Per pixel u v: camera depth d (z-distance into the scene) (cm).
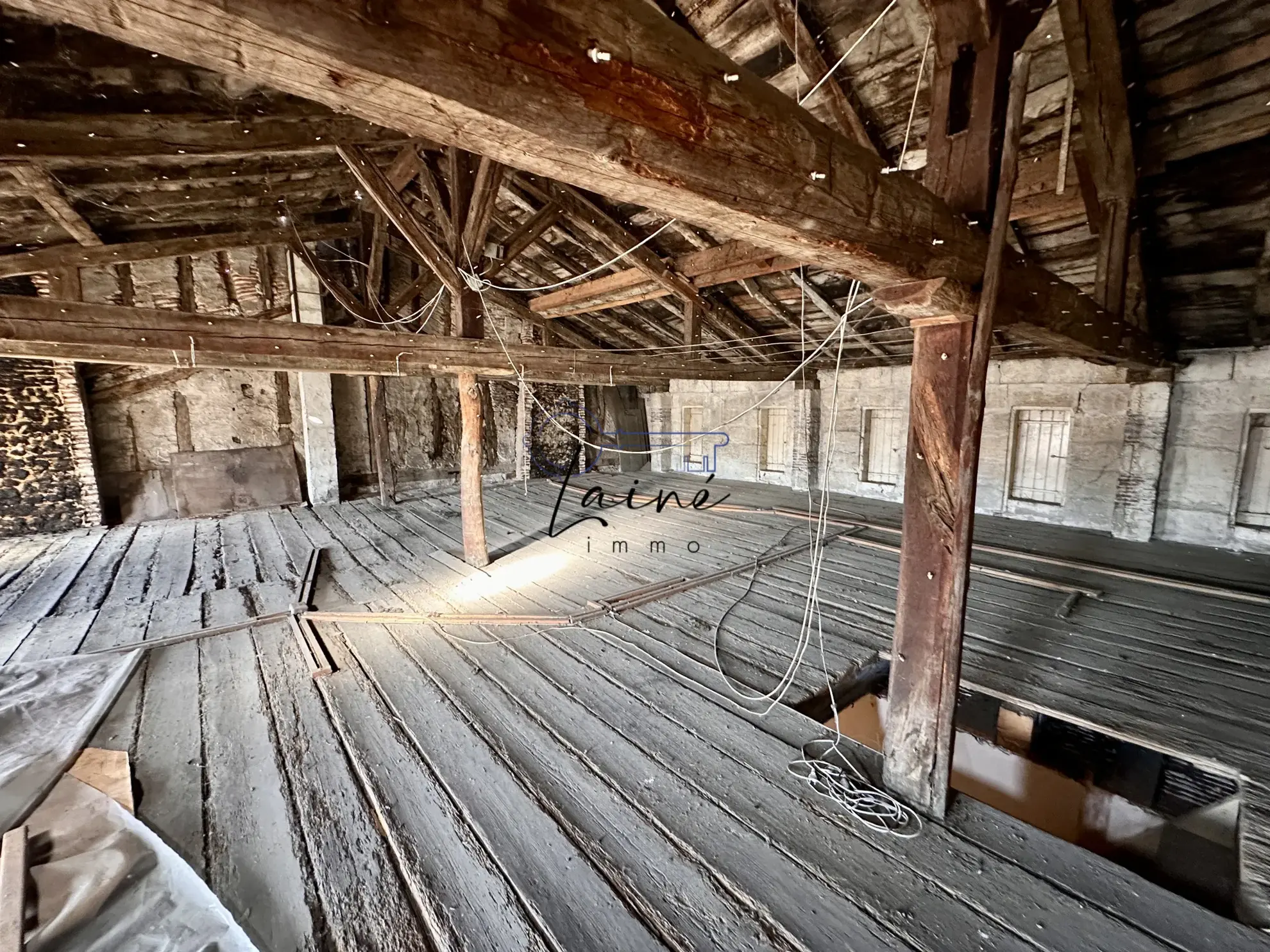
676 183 97
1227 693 265
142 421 648
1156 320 450
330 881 163
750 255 486
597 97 83
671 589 404
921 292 152
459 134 82
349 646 322
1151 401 503
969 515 170
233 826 183
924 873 166
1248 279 372
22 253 407
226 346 340
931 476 178
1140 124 287
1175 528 516
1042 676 282
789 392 812
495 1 71
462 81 70
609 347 952
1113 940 146
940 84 175
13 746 217
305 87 70
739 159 105
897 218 140
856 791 199
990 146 165
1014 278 191
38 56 220
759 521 627
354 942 145
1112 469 540
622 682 279
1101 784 247
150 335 314
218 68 66
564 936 147
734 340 653
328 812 190
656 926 151
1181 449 507
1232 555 471
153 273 624
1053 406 574
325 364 402
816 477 795
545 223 471
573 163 89
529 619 352
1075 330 255
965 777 290
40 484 576
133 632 337
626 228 523
